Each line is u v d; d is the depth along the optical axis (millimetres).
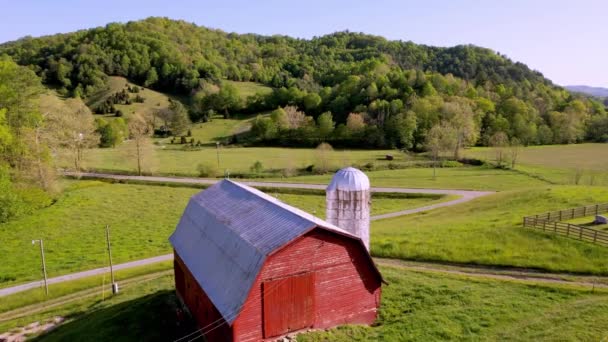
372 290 24484
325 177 95875
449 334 22703
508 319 24453
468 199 71062
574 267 33562
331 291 22984
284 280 21375
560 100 184250
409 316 25125
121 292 36219
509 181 86812
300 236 21234
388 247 41344
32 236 57750
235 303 20547
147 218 66562
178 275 31422
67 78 193250
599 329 22406
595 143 140000
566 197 56469
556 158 111312
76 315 32719
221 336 21938
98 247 52406
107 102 175750
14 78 73625
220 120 175875
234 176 97312
